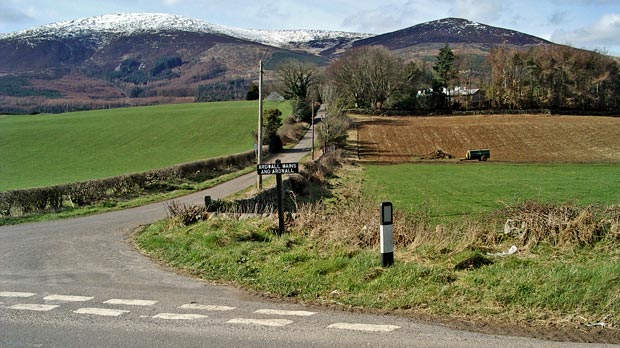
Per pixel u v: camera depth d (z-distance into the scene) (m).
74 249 13.24
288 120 97.12
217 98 189.38
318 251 10.39
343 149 73.00
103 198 28.72
